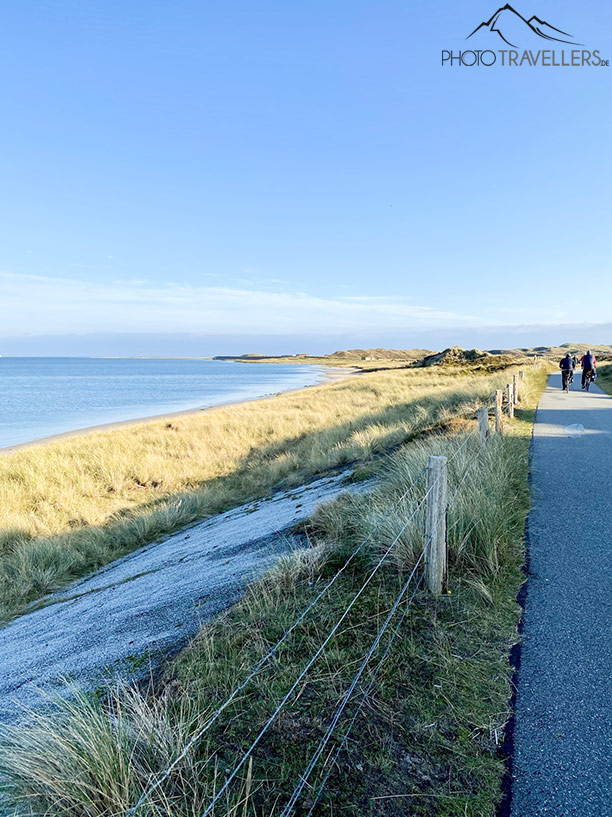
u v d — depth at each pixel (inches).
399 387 1296.8
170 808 84.5
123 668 156.9
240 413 982.4
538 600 151.6
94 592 286.8
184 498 485.1
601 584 159.9
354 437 565.9
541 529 209.9
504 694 110.5
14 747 100.1
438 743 97.3
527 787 87.4
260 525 327.9
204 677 124.6
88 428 1126.4
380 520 202.4
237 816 82.8
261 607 157.8
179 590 232.5
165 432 792.9
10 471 568.1
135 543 400.5
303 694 112.0
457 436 343.0
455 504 187.2
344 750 96.0
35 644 220.1
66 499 504.4
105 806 86.1
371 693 110.8
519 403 641.0
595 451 356.2
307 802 85.3
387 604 148.6
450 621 139.3
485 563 170.6
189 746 90.2
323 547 201.6
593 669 117.6
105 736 94.9
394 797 86.0
